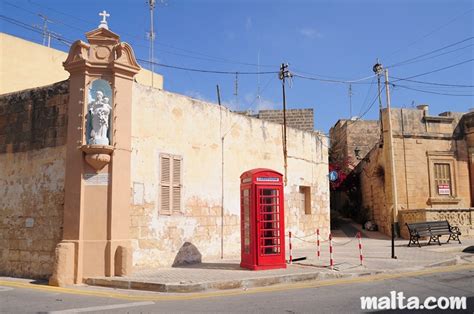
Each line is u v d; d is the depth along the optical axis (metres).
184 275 11.84
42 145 13.41
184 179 14.87
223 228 16.19
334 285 10.88
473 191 24.45
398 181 23.92
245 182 13.60
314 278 11.73
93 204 12.10
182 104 15.09
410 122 24.53
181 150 14.88
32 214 13.27
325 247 19.34
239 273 12.05
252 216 12.94
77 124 12.42
